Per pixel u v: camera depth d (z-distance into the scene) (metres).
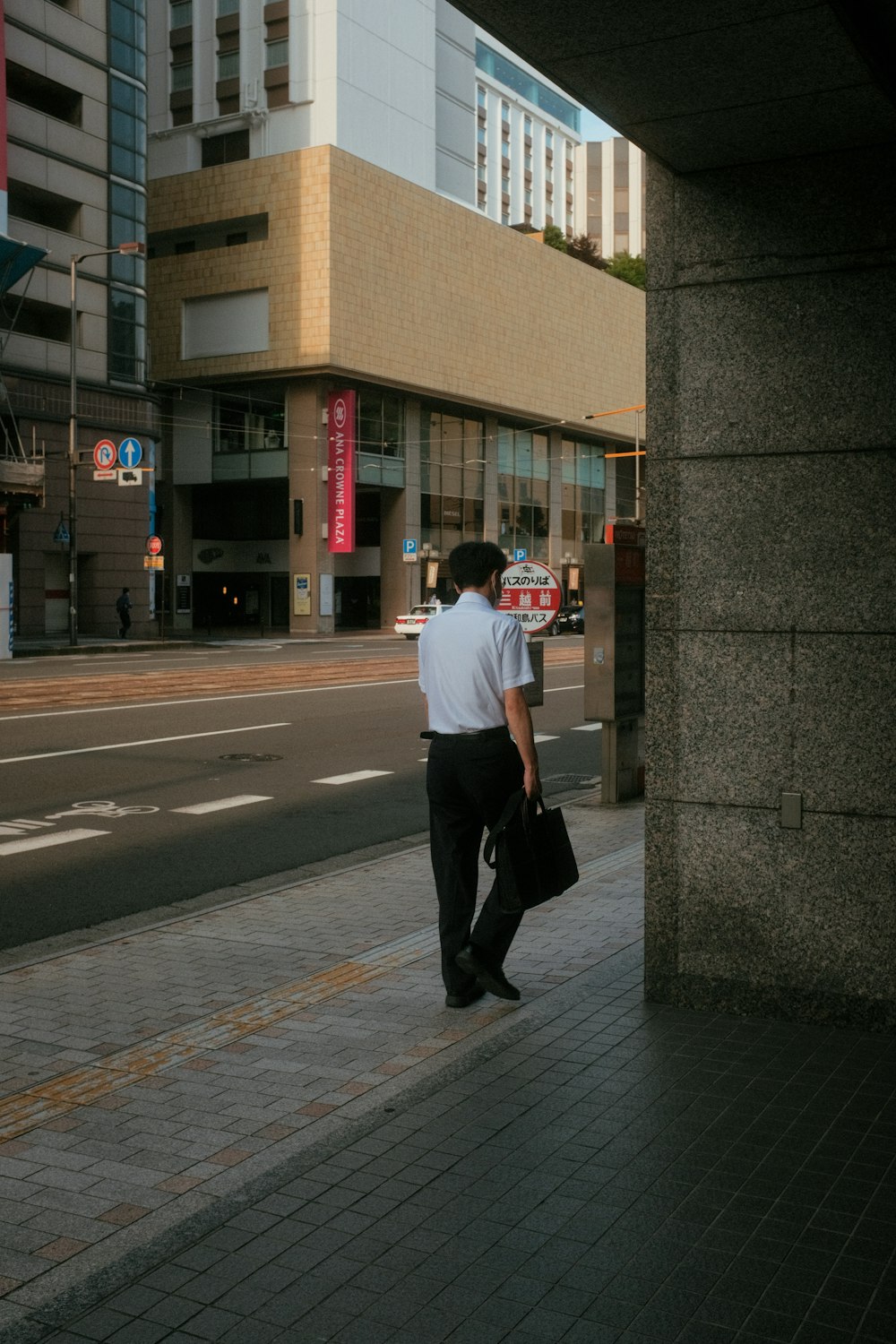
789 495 4.85
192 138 56.16
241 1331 2.73
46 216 42.41
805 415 4.82
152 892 7.94
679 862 5.09
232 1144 3.80
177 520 56.28
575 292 67.31
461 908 5.17
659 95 4.26
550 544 67.56
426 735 5.13
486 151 92.69
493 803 5.03
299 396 52.34
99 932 6.91
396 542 56.59
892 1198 3.34
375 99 55.84
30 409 40.38
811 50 3.89
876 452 4.71
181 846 9.43
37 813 10.70
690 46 3.88
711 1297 2.85
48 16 40.25
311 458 52.16
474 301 58.88
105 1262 3.06
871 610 4.72
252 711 19.14
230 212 52.78
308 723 17.61
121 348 44.03
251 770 13.35
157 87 57.31
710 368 4.98
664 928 5.12
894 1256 3.03
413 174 58.78
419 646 5.20
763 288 4.88
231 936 6.61
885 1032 4.75
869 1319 2.76
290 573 52.75
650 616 5.12
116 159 43.34
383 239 53.16
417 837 9.88
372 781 12.66
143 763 13.66
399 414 56.03
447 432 59.25
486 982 5.07
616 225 107.06
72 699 20.12
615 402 71.44
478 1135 3.78
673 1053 4.52
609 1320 2.76
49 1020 5.15
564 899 7.17
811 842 4.85
